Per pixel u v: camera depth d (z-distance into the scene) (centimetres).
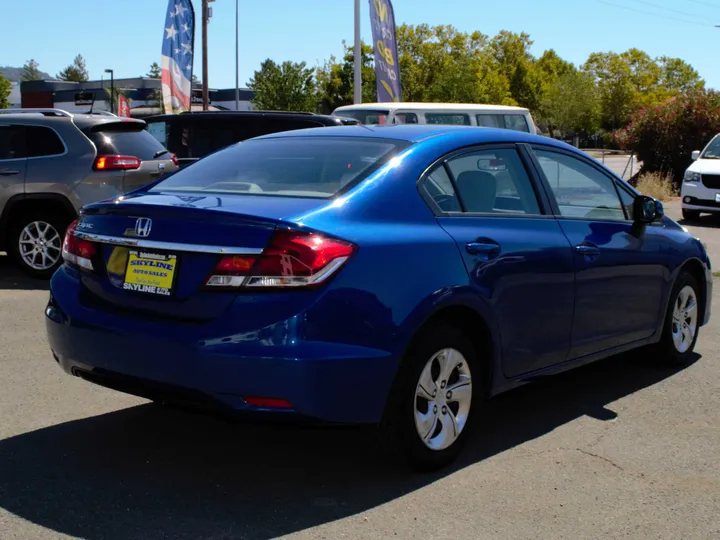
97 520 339
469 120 1667
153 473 391
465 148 436
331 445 432
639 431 466
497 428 467
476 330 416
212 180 427
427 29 5288
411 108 1587
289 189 393
